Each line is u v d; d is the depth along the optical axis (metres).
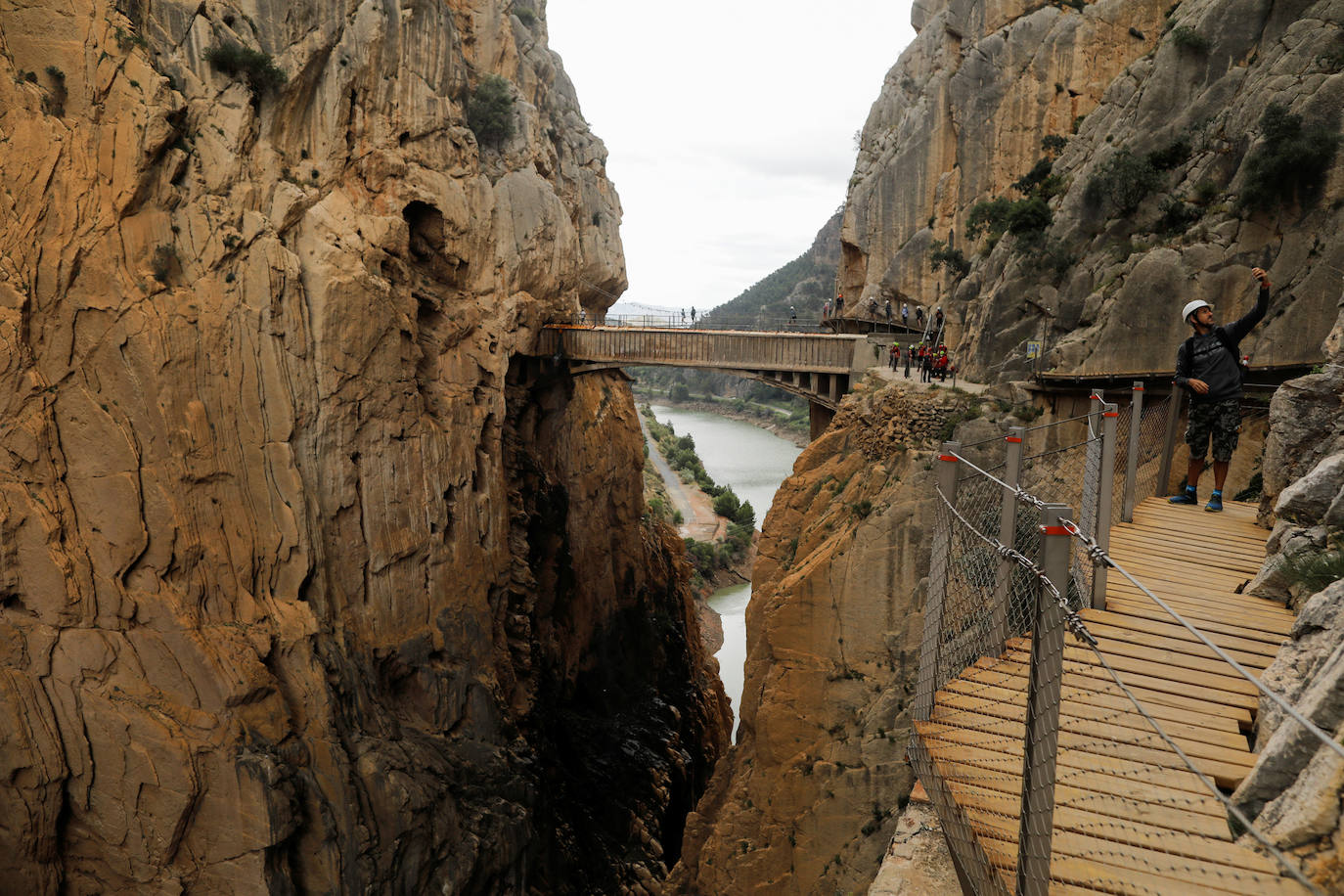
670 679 59.72
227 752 26.42
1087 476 10.03
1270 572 8.61
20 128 26.72
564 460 52.28
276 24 33.22
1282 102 24.58
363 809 29.27
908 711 24.91
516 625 43.53
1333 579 7.66
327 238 33.50
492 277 43.66
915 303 49.84
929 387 28.20
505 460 45.75
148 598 26.81
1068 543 4.91
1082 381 24.61
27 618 25.89
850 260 58.91
